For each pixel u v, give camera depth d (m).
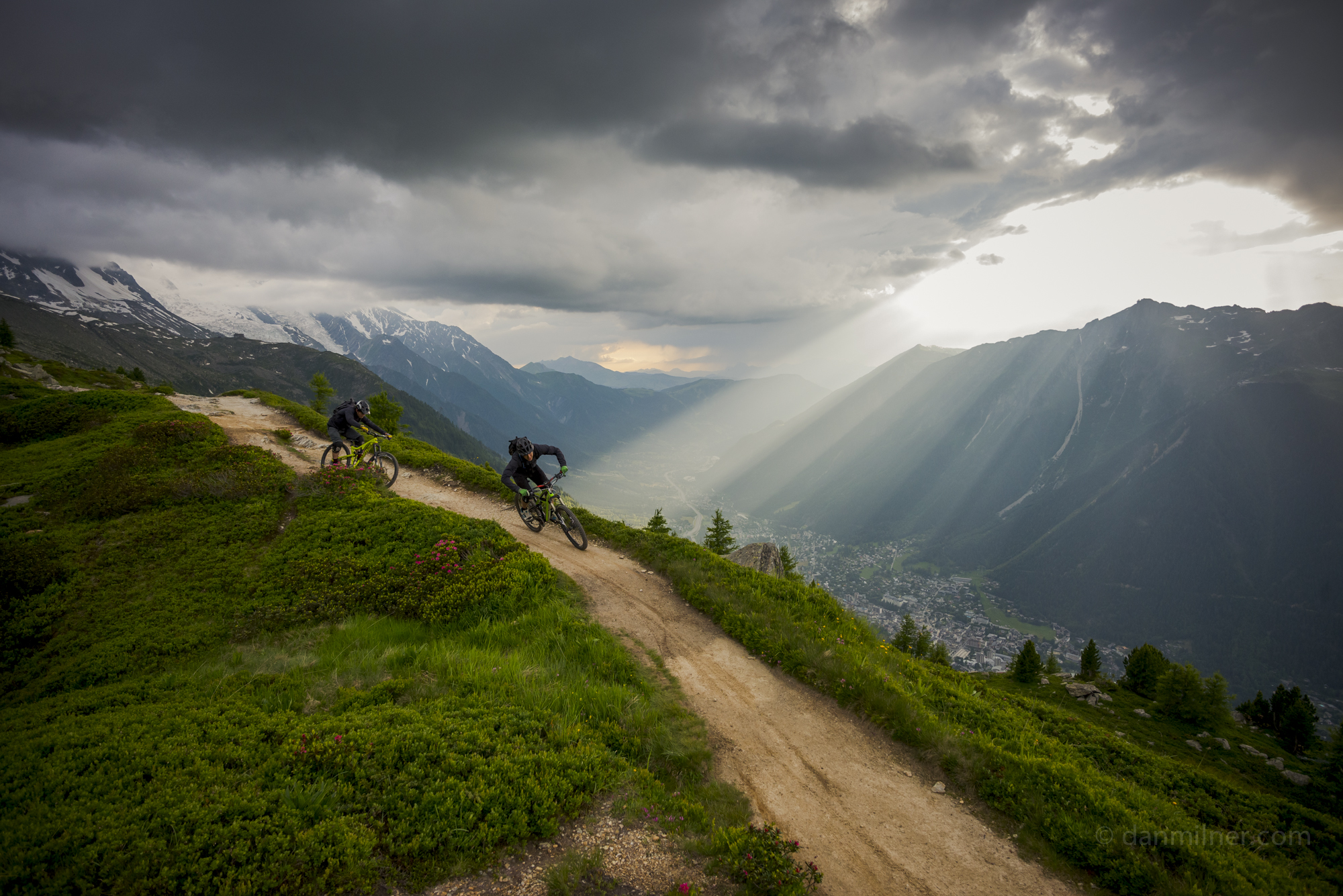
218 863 5.90
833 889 7.32
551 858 6.94
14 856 5.71
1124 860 8.02
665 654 13.55
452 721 9.14
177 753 7.66
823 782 9.66
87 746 7.85
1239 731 47.66
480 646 13.15
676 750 9.70
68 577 16.98
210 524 20.02
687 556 19.31
